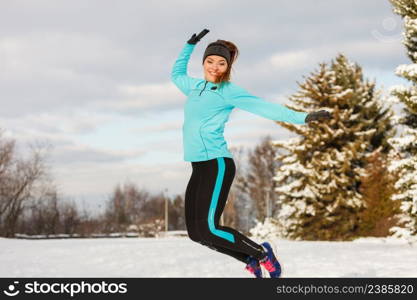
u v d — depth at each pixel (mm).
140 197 73375
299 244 15133
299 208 25891
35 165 42656
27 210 44156
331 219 25062
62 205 51469
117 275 7066
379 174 24094
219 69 3916
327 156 25875
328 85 27141
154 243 16328
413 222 16500
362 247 13070
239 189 56531
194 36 4395
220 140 3809
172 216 76438
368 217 23797
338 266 7578
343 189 25547
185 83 4160
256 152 54844
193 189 3787
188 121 3863
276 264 4059
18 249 13391
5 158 41094
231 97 3766
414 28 14969
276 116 3629
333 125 27016
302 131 26344
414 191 15016
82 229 52531
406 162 15219
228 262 8609
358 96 27938
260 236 27688
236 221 56375
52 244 16328
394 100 14766
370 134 26859
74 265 8789
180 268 7824
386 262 8141
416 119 15844
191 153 3799
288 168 26562
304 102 26828
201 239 3762
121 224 62844
